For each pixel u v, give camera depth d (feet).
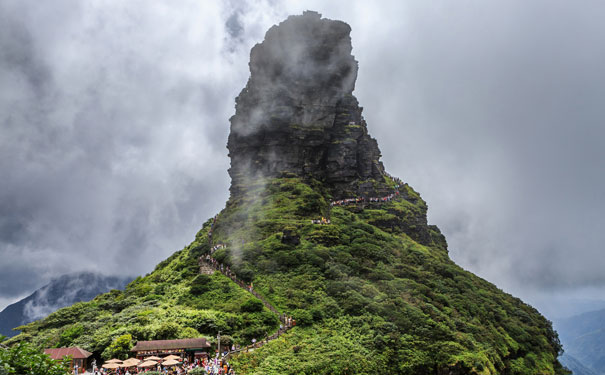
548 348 420.77
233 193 596.29
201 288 363.97
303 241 438.40
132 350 259.39
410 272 417.49
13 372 110.93
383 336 301.84
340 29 644.27
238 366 256.32
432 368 284.82
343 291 356.18
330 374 260.62
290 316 320.70
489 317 409.08
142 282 443.32
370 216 546.26
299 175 584.81
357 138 622.13
